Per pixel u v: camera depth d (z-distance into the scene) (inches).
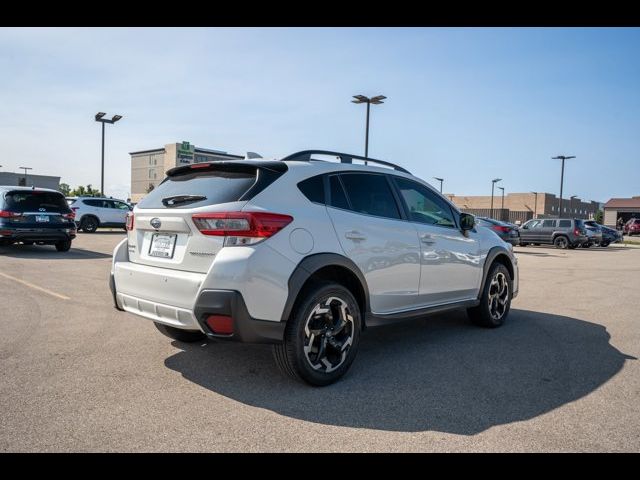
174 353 169.8
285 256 132.0
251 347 178.1
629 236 2026.3
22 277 338.0
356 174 165.8
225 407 124.8
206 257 131.7
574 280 406.9
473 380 147.3
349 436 109.7
